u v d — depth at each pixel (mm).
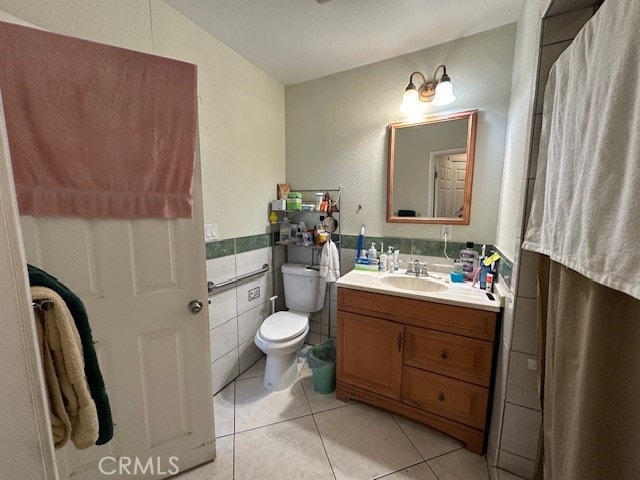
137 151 1027
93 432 621
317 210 2141
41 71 859
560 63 848
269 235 2287
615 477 597
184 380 1237
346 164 2150
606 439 611
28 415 401
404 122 1886
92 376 662
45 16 1018
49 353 558
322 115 2203
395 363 1555
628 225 506
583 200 645
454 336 1391
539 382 1014
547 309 950
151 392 1173
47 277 584
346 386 1729
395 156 1951
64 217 944
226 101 1784
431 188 1858
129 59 981
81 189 956
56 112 892
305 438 1473
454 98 1703
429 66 1796
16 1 947
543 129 961
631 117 516
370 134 2035
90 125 944
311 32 1636
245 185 1989
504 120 1611
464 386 1391
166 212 1102
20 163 864
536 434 1121
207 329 1261
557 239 781
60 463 1051
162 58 1032
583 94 692
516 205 1241
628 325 571
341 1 1391
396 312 1526
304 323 1986
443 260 1879
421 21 1541
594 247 591
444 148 1794
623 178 528
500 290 1382
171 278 1156
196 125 1125
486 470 1294
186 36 1505
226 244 1850
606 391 610
